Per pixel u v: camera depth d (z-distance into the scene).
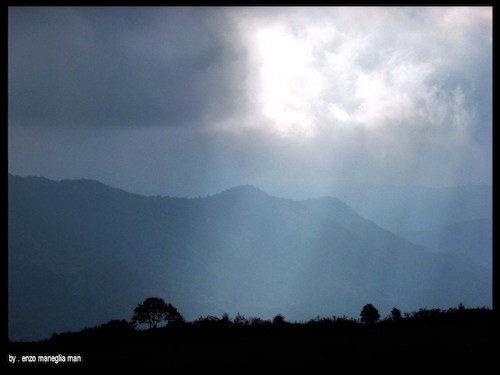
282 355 39.56
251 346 44.81
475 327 46.12
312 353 39.38
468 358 35.09
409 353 36.78
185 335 53.47
